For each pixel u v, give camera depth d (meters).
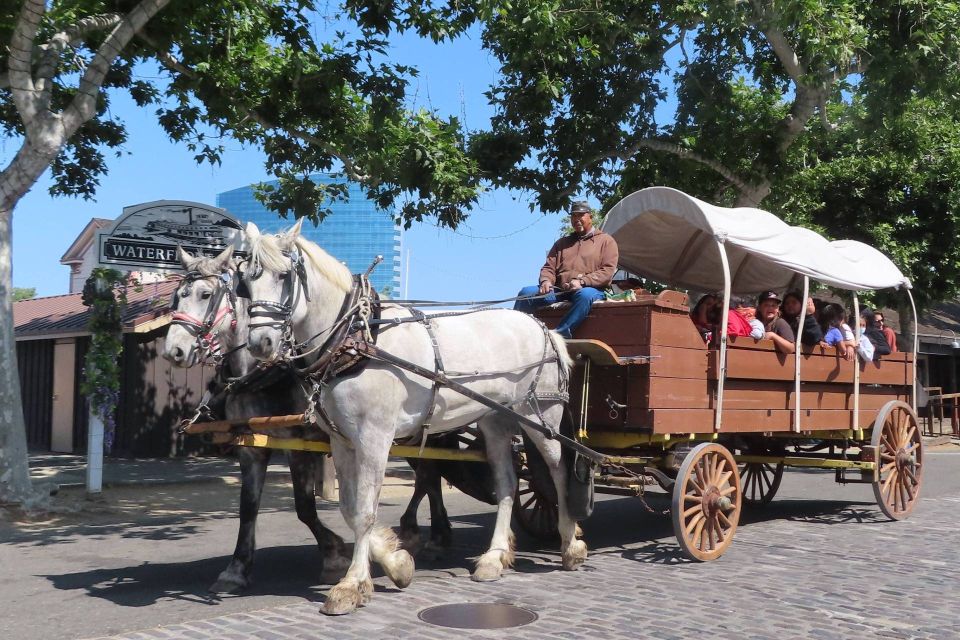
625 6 14.73
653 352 7.21
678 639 5.14
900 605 5.98
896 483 10.27
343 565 6.75
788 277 10.77
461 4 12.01
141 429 17.11
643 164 16.17
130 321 16.22
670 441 7.67
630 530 9.41
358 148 12.34
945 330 29.22
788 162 16.52
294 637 5.13
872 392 10.56
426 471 7.80
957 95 15.62
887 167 18.98
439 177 11.92
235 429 6.27
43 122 10.23
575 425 7.73
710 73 16.22
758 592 6.35
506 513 7.13
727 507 7.71
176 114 13.84
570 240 8.33
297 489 6.72
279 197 14.01
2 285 10.39
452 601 6.04
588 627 5.38
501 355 6.91
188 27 11.98
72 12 11.35
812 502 12.04
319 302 5.93
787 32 14.88
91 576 7.03
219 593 6.34
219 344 6.63
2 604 6.04
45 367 19.67
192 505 11.60
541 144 15.31
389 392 6.04
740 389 8.25
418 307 7.34
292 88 12.48
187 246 12.70
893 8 14.48
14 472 10.27
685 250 10.13
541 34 12.92
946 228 19.66
